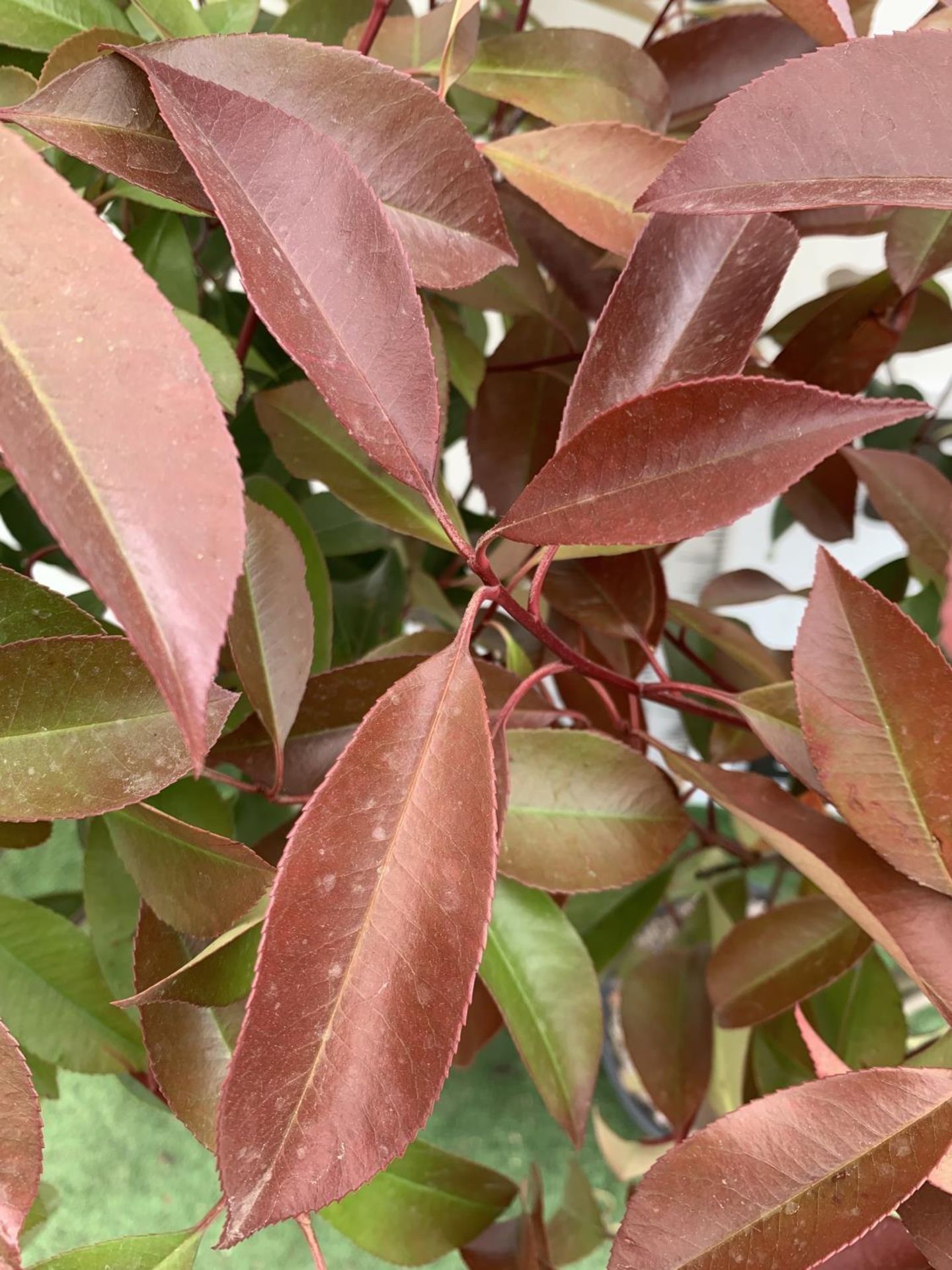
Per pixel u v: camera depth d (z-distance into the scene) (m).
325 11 0.35
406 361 0.21
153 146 0.21
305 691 0.29
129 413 0.16
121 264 0.16
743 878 0.52
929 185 0.21
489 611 0.35
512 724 0.31
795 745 0.28
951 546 0.35
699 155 0.21
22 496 0.41
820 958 0.32
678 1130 0.41
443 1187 0.32
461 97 0.42
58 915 0.30
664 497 0.22
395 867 0.20
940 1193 0.23
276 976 0.19
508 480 0.41
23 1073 0.19
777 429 0.21
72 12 0.29
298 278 0.21
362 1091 0.19
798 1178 0.21
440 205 0.24
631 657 0.36
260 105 0.20
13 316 0.16
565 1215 0.39
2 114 0.21
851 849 0.26
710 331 0.26
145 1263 0.24
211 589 0.16
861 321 0.34
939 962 0.24
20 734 0.22
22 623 0.24
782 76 0.21
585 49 0.32
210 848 0.24
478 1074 0.72
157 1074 0.25
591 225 0.28
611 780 0.30
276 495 0.35
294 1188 0.19
